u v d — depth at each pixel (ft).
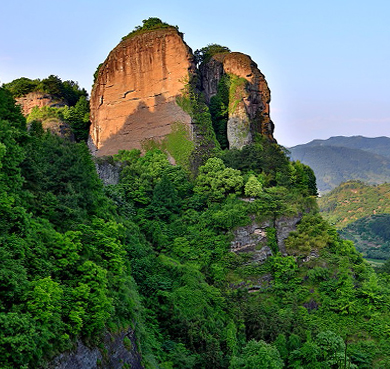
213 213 268.41
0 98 181.06
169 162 315.37
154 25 358.02
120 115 348.59
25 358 105.29
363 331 233.35
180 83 329.52
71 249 138.00
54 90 375.04
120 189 274.36
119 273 162.71
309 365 203.51
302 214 282.97
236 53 363.15
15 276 112.57
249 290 246.47
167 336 191.62
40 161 178.81
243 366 186.91
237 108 341.62
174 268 226.79
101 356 131.85
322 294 248.52
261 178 297.33
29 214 136.67
